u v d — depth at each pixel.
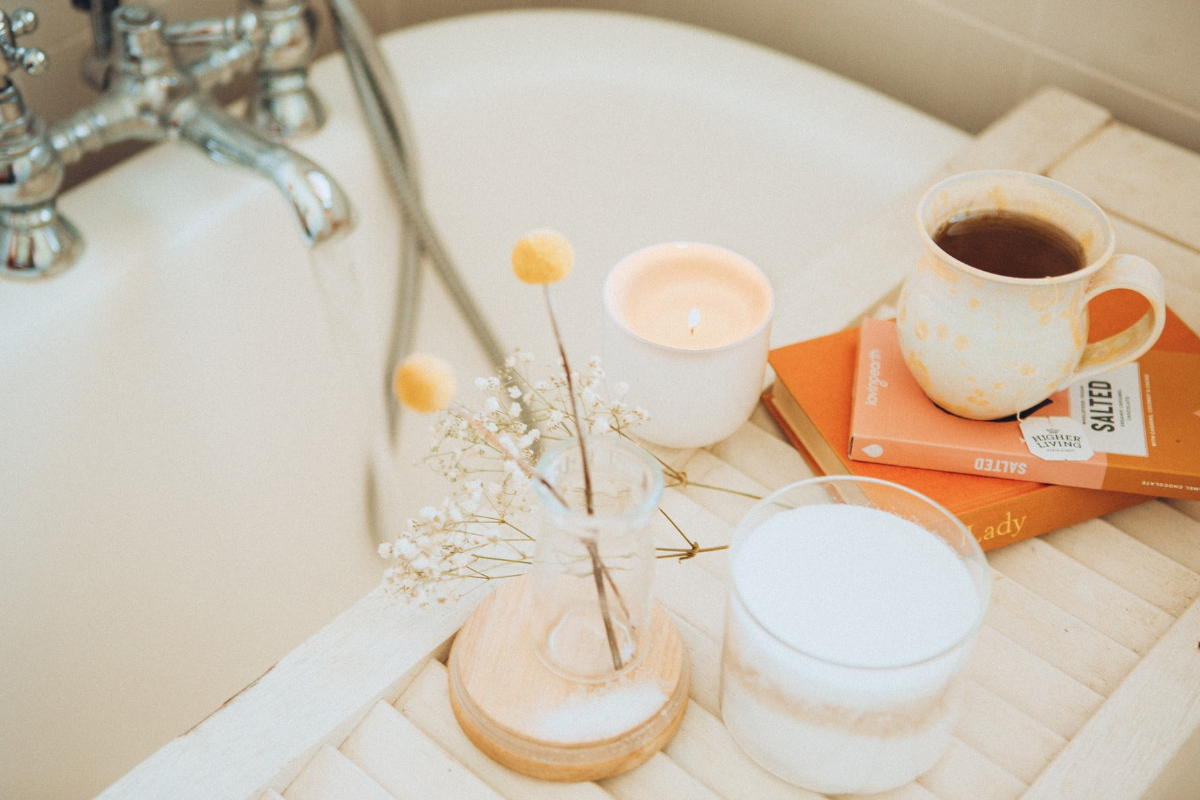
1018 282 0.50
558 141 1.09
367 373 1.09
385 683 0.51
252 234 0.93
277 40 0.93
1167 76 0.90
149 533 0.93
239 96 1.19
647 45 1.06
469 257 1.13
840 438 0.59
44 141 0.82
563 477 0.44
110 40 0.88
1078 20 0.93
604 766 0.47
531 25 1.09
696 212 1.10
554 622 0.47
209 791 0.47
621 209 1.12
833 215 1.00
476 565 0.56
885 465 0.58
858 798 0.48
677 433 0.59
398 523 1.11
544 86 1.06
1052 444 0.56
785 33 1.15
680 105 1.05
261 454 1.01
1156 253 0.75
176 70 0.89
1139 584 0.56
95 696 0.89
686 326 0.59
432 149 1.05
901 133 0.96
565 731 0.47
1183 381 0.60
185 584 0.95
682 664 0.50
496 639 0.51
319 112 1.00
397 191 1.03
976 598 0.44
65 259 0.84
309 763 0.49
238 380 0.97
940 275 0.53
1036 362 0.53
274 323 0.98
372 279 1.06
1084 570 0.56
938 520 0.46
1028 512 0.56
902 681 0.41
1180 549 0.58
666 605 0.54
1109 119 0.88
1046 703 0.51
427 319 1.11
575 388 0.55
